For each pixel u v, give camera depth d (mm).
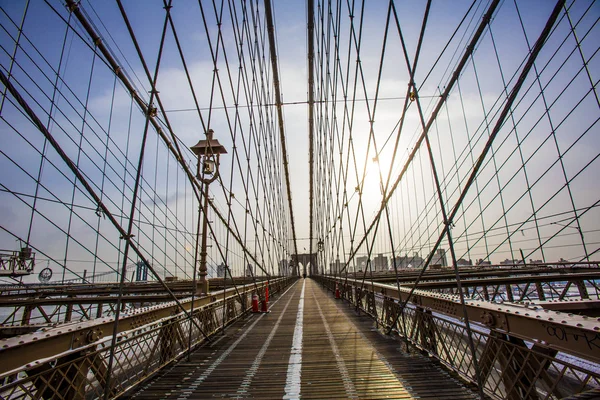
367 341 4375
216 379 2996
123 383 2699
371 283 6285
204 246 6555
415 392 2549
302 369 3227
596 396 1484
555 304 3572
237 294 6730
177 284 10984
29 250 6945
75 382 2156
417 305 3873
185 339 3949
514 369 2111
